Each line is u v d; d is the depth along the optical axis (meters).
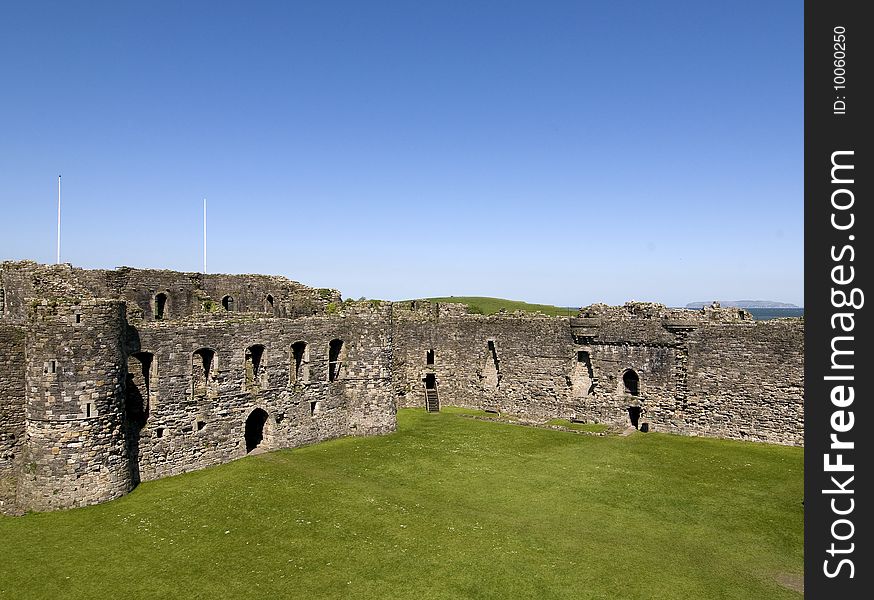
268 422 45.00
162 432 38.41
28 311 33.44
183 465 39.31
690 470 40.25
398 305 68.75
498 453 44.91
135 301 53.97
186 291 58.41
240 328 42.72
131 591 24.22
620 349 53.66
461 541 28.80
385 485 37.31
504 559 26.92
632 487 36.94
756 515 32.38
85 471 33.16
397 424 54.69
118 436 34.72
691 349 50.03
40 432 32.72
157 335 38.22
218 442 41.31
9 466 33.53
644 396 52.34
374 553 27.44
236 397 42.41
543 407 58.16
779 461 41.88
